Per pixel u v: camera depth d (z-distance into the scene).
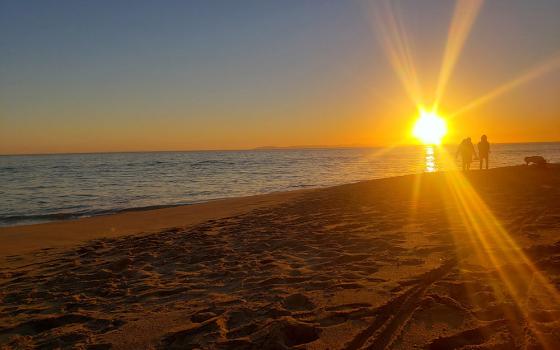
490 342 3.06
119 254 7.97
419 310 3.75
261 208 13.63
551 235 6.40
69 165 78.19
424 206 10.75
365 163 67.12
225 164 73.12
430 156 110.00
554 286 4.13
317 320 3.77
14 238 11.06
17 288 6.07
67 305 5.06
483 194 12.46
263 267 5.95
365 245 6.72
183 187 30.00
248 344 3.43
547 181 15.15
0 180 38.94
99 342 3.81
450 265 5.14
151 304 4.83
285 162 79.00
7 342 4.06
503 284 4.29
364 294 4.30
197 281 5.61
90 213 17.58
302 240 7.61
